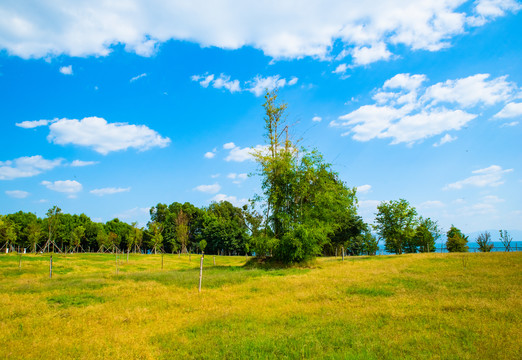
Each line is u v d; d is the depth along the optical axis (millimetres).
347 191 34156
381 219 54094
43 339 9258
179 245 93000
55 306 13797
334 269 26547
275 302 13297
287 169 32781
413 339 7949
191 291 17031
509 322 8898
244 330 9477
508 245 45250
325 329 9188
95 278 24281
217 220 98250
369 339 8148
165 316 11797
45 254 52000
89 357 7766
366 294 14281
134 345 8547
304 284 17703
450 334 8250
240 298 14727
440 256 34375
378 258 40156
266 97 35406
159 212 113062
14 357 7848
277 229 33062
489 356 6699
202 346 8320
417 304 11609
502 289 13586
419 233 58500
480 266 22781
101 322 11078
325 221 33438
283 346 7957
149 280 21797
